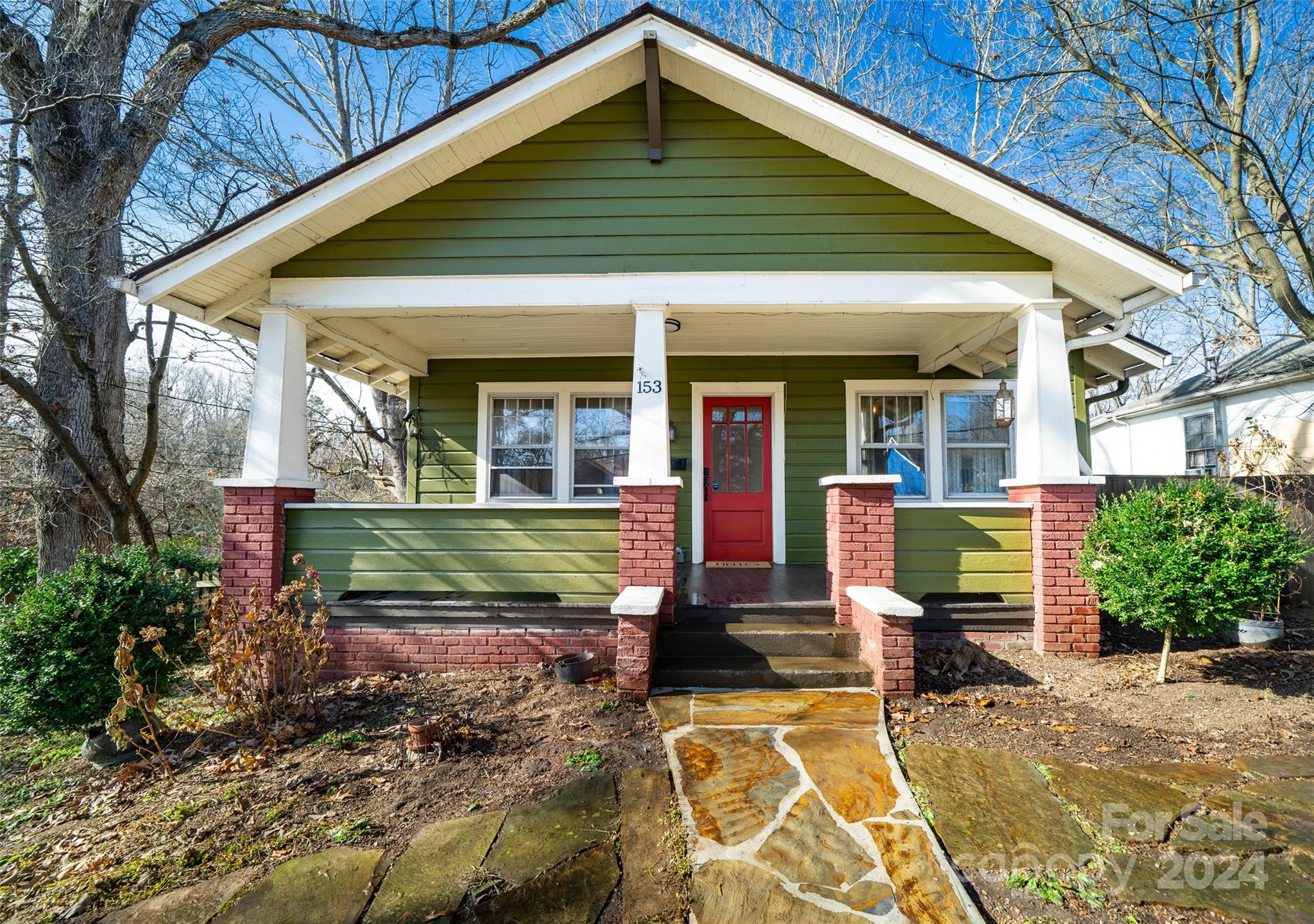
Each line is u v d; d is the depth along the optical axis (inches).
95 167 289.7
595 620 215.2
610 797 134.1
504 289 224.8
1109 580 193.9
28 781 173.3
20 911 110.0
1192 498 191.9
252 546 214.2
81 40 291.1
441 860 116.6
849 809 128.3
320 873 114.7
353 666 218.2
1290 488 315.3
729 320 268.4
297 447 227.6
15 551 285.9
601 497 331.0
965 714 172.1
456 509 219.6
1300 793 132.8
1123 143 456.1
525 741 160.1
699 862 114.3
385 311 228.2
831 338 298.8
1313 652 218.7
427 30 341.1
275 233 208.2
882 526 209.9
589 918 102.5
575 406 335.9
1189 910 101.4
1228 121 414.6
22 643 166.2
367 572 219.6
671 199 227.1
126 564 186.7
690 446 327.9
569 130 229.3
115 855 123.9
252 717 171.3
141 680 178.2
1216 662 208.7
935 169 206.2
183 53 302.8
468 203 227.0
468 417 332.8
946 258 223.9
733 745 153.1
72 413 287.4
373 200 220.8
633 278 224.7
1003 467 326.3
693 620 212.4
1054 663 207.5
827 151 225.9
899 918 100.5
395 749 159.3
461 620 217.9
